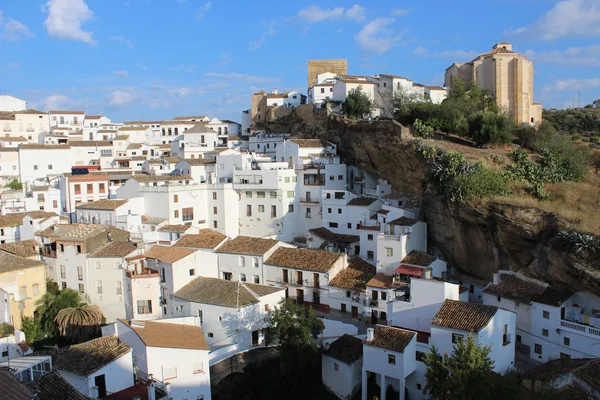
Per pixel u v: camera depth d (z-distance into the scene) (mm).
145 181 93938
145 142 140375
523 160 68938
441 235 69000
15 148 116688
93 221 86125
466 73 107000
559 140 73188
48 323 65125
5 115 144750
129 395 41688
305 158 95938
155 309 65500
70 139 137875
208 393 47094
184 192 89000
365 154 90250
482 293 59344
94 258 68625
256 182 90375
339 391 51812
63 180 100062
